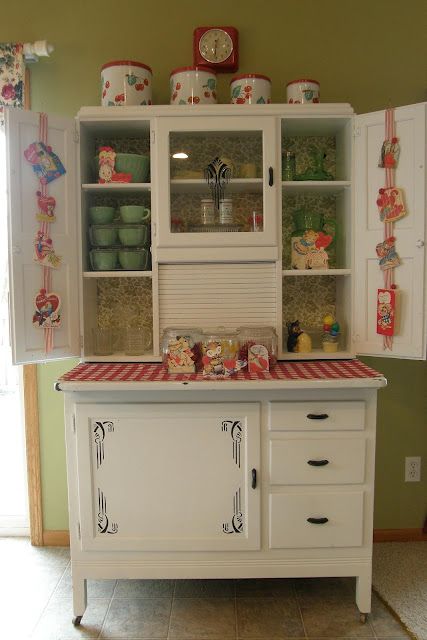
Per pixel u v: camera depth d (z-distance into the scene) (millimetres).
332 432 1677
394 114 1795
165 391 1660
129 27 2088
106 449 1677
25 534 2301
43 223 1807
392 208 1811
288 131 2059
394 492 2242
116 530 1701
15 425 3279
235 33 2043
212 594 1885
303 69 2094
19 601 1854
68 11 2082
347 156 1938
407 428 2221
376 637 1661
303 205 2168
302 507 1688
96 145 2125
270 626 1713
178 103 1919
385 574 1993
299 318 2191
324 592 1890
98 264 1967
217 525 1699
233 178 1914
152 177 1893
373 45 2086
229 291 1960
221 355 1737
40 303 1807
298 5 2078
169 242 1886
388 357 1975
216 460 1679
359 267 1906
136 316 2184
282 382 1613
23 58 2006
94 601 1851
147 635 1678
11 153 1719
